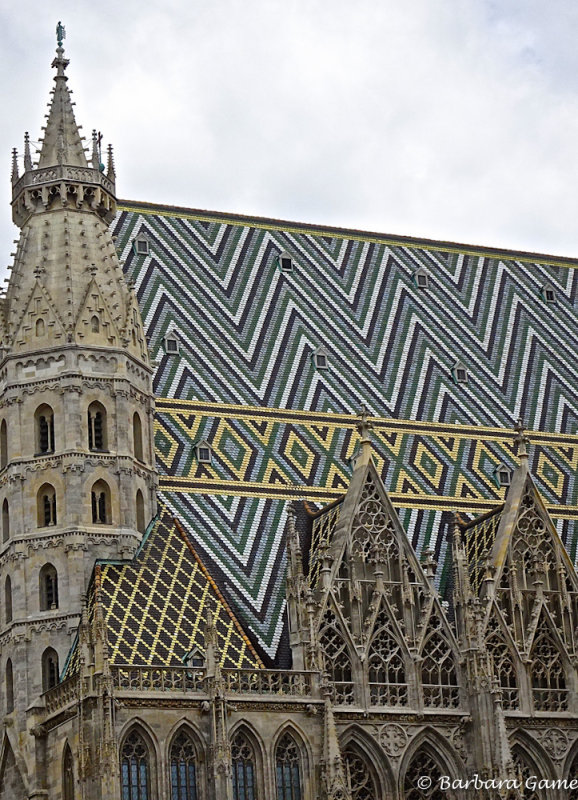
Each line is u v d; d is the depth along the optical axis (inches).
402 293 5861.2
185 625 4468.5
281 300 5615.2
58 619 4527.6
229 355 5369.1
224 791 4168.3
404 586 4623.5
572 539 5329.7
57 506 4638.3
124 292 4970.5
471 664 4571.9
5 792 4473.4
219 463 5049.2
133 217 5625.0
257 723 4313.5
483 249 6181.1
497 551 4795.8
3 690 4586.6
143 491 4785.9
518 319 5989.2
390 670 4547.2
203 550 4766.2
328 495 5083.7
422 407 5516.7
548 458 5570.9
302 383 5408.5
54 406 4736.7
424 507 5187.0
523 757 4660.4
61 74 5196.9
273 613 4667.8
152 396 4975.4
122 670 4212.6
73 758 4227.4
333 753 4315.9
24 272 4936.0
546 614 4776.1
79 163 5064.0
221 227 5753.0
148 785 4170.8
